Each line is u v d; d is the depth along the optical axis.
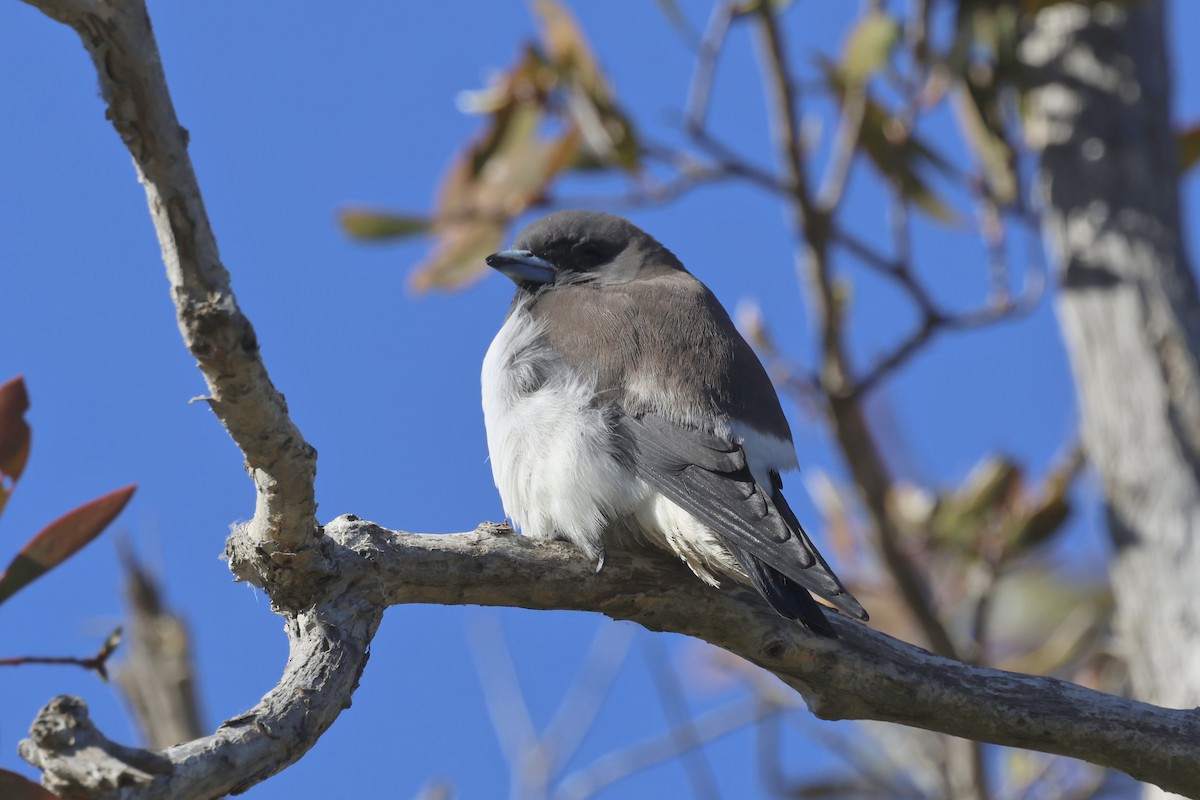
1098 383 11.63
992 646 14.73
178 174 5.21
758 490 8.47
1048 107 12.43
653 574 8.07
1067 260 12.06
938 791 12.52
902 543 13.23
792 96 12.74
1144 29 12.45
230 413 5.97
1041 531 12.80
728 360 9.28
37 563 5.98
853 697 7.88
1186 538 10.95
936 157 12.74
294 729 5.85
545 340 9.41
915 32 12.80
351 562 6.96
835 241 12.77
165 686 10.02
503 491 9.29
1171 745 7.58
